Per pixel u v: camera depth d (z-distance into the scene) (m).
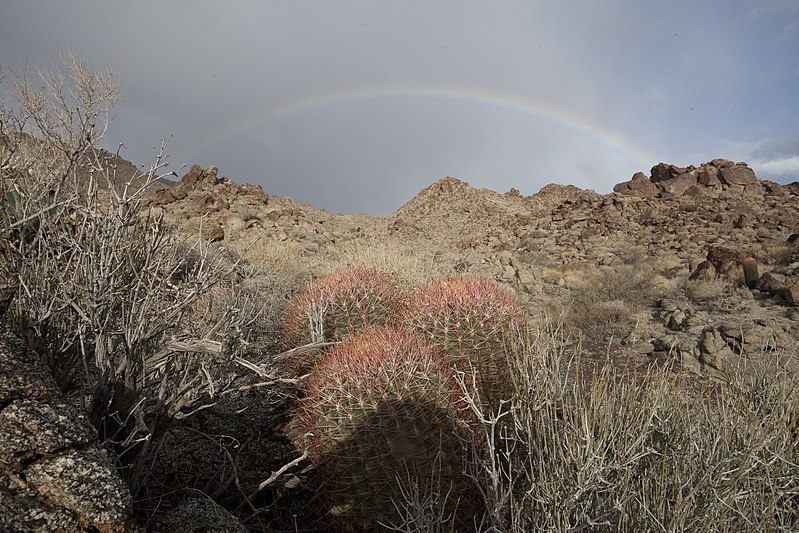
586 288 11.21
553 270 13.57
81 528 1.53
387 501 2.68
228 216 16.75
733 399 3.45
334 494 2.82
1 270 2.54
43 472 1.61
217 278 3.05
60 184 2.53
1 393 1.75
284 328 4.74
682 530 2.14
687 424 2.75
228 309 3.17
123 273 2.65
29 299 2.43
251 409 3.80
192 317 3.43
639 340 7.74
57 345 2.52
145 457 2.55
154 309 2.68
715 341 6.85
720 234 17.58
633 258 14.61
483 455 2.92
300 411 3.41
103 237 2.53
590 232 20.09
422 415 2.70
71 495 1.58
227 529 2.22
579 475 2.22
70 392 2.52
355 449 2.70
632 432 2.46
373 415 2.69
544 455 2.67
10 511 1.45
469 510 2.74
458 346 3.61
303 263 11.12
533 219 26.44
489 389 3.51
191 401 2.68
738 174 27.55
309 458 2.96
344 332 4.20
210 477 2.98
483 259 15.26
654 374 3.16
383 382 2.73
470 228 31.62
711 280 10.80
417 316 3.89
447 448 2.74
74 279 2.52
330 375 2.92
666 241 17.23
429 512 2.60
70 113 2.54
